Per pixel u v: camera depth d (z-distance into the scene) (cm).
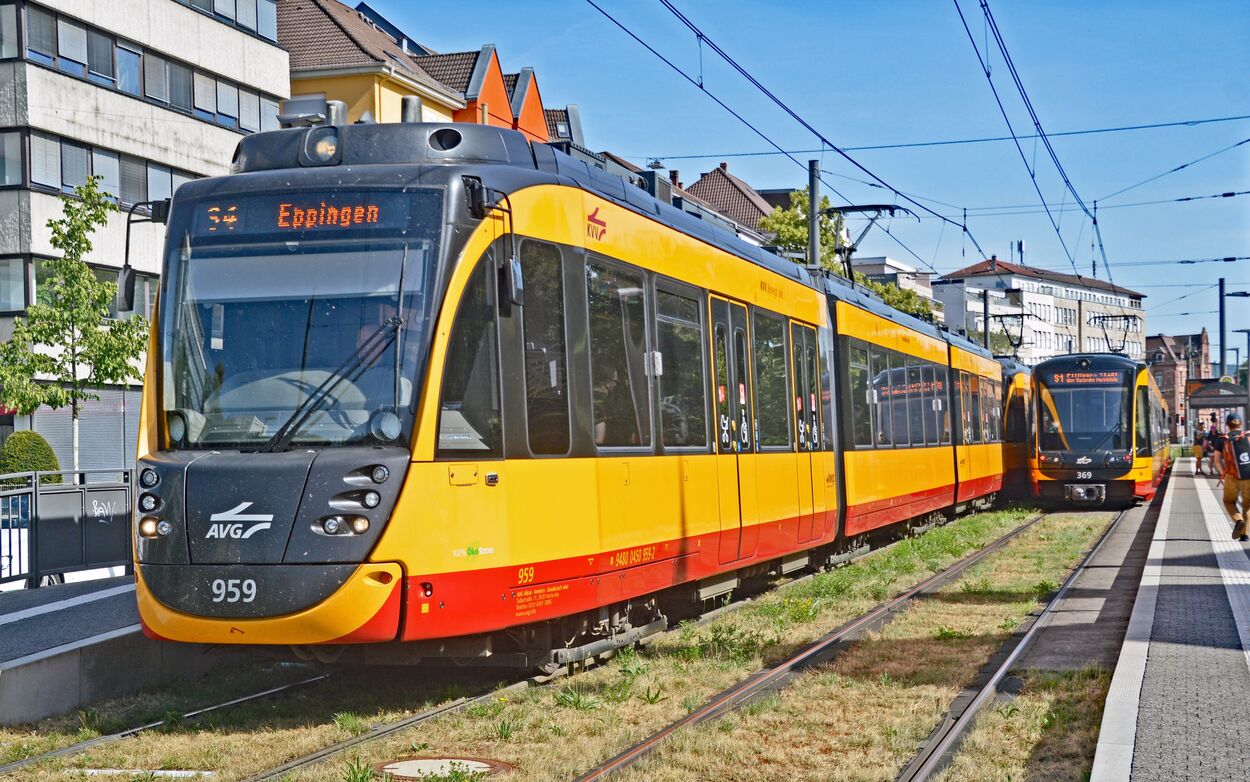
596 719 875
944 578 1730
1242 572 1691
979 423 3003
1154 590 1490
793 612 1366
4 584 1441
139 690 1044
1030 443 3259
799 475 1559
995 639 1211
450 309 892
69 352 3022
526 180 987
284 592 836
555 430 986
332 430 868
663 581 1155
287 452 865
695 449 1234
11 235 3403
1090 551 2111
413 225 905
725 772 740
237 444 879
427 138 979
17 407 2977
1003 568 1873
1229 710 855
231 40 4072
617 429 1078
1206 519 2756
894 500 2091
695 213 1390
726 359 1341
